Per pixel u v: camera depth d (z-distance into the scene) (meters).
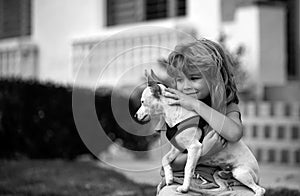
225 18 12.34
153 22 13.91
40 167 9.52
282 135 10.76
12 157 10.97
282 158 10.65
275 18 11.84
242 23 11.84
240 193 3.81
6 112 10.82
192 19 13.00
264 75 11.61
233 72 4.05
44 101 11.09
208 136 3.81
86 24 15.44
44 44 16.59
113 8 15.21
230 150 3.89
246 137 11.09
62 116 11.19
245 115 11.18
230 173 3.91
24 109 10.95
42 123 11.09
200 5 12.82
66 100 11.23
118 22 15.09
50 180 8.44
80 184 8.12
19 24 18.03
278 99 11.25
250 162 3.90
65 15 15.98
